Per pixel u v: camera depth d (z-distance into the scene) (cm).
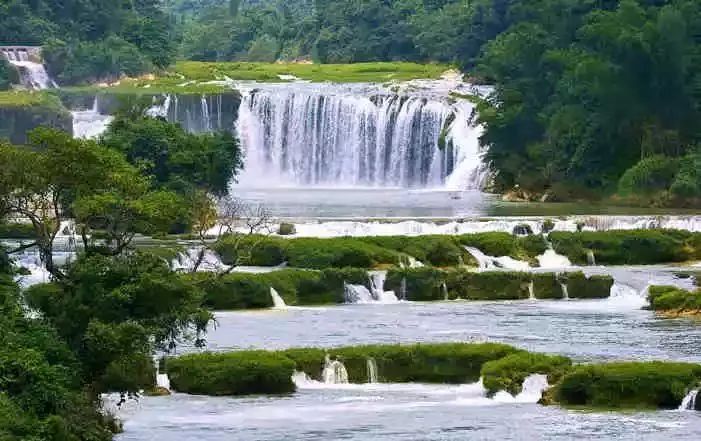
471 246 14175
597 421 8369
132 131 16462
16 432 6931
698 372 8838
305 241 13575
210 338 10512
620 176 19238
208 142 17000
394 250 13775
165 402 8844
